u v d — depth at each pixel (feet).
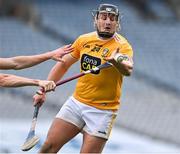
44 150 73.77
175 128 168.04
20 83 64.44
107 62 69.31
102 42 72.33
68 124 73.56
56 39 210.79
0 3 221.66
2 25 208.85
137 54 212.64
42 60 68.54
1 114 157.79
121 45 71.56
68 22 221.46
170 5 248.32
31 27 217.56
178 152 144.46
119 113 172.55
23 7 223.10
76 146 130.21
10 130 134.51
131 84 192.95
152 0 249.14
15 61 67.31
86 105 72.95
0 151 126.62
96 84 72.23
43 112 160.56
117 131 146.41
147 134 160.86
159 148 143.84
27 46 197.67
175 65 210.38
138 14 242.58
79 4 237.45
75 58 75.72
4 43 197.16
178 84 200.54
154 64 208.44
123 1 248.32
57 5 231.09
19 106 164.25
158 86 197.47
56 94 174.19
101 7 71.82
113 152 136.26
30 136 70.33
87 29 219.20
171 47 220.23
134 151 138.92
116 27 72.28
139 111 176.04
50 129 73.97
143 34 225.76
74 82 182.60
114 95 72.95
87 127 72.95
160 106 180.96
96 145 72.33
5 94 170.40
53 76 77.05
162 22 239.91
